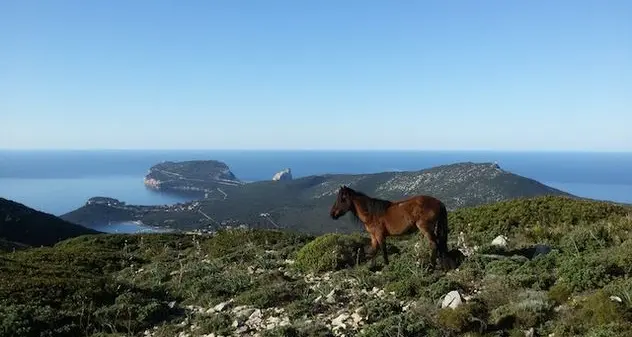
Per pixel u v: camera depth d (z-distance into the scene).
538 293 9.39
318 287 12.05
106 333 10.77
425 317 9.05
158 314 11.84
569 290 9.34
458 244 14.27
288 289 11.91
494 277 10.79
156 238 26.75
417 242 14.80
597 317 7.86
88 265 18.64
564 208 17.67
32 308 11.30
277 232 23.47
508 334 8.26
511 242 14.57
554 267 11.05
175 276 15.38
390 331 8.65
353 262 14.22
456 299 9.39
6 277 13.74
